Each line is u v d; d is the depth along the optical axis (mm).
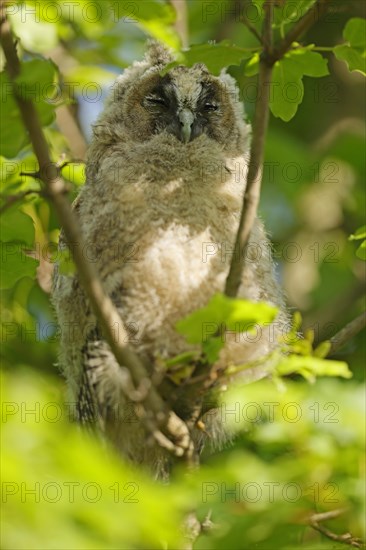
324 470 8547
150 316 10906
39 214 13312
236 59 9008
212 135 12258
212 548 9586
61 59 15711
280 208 17312
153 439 8898
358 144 17109
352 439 8406
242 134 12547
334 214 17453
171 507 6770
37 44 12625
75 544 6180
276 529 9531
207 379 8984
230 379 10000
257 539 9492
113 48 15844
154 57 12617
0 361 13695
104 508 6418
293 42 8711
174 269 10875
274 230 17109
